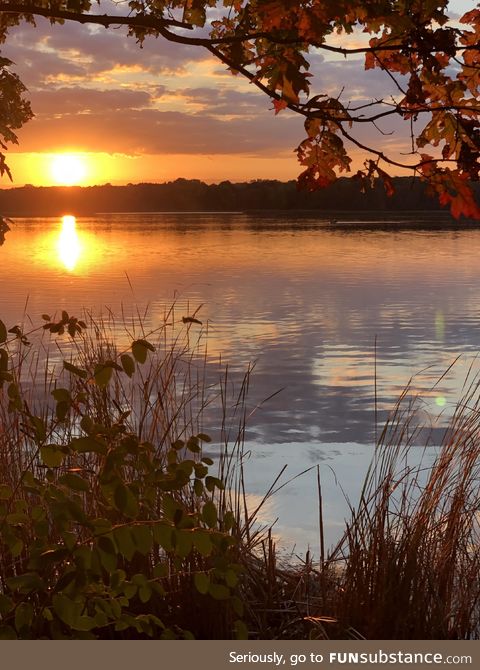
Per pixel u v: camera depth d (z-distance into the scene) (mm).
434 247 41656
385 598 3312
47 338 11992
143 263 31906
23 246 44969
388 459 3885
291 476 6254
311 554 4688
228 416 8070
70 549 2395
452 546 3590
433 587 3389
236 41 2799
